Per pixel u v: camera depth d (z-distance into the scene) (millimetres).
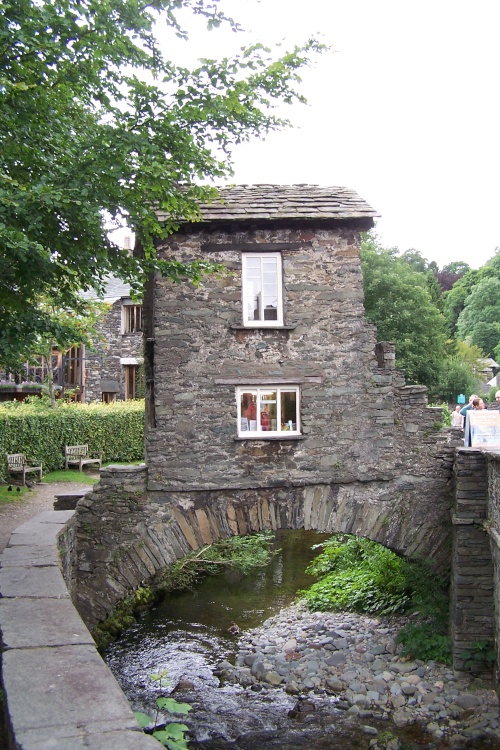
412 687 11523
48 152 9141
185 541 11938
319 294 12344
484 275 63250
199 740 9984
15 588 6527
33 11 7785
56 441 22766
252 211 12227
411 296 34438
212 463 12000
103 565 11742
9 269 8961
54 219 8539
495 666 11375
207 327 12141
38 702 3781
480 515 11727
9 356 9945
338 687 11891
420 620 13930
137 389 31938
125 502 11828
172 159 9430
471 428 12719
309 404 12211
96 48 8305
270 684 12039
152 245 10258
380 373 12328
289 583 18016
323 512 12195
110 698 3846
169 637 14125
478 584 11742
